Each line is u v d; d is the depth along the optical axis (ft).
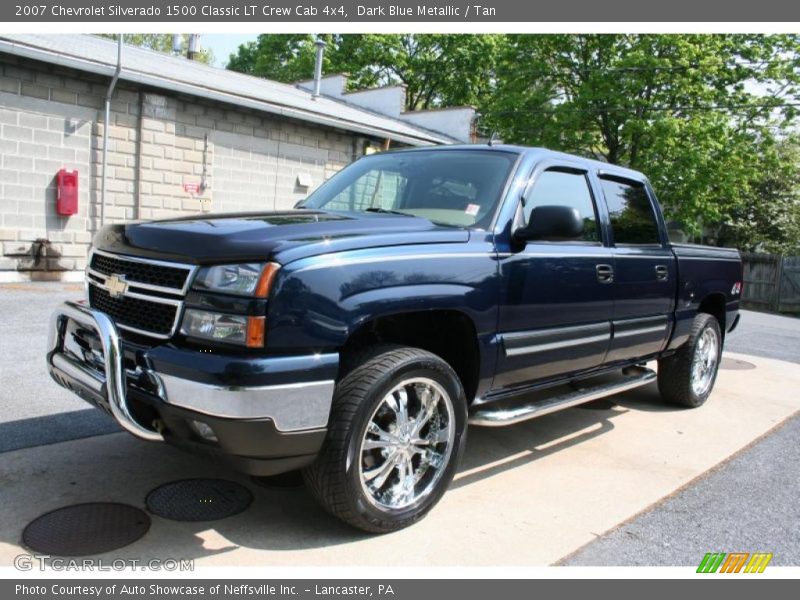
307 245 9.34
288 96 50.29
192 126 38.45
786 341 37.76
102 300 11.13
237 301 8.87
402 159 14.49
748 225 84.23
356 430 9.59
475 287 11.17
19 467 11.92
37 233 33.30
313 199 14.89
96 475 11.81
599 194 14.98
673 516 11.81
